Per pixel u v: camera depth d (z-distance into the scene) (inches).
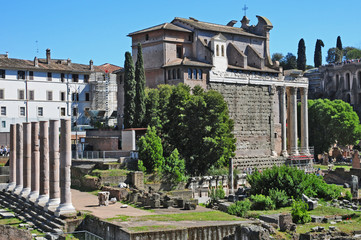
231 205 2453.2
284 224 1979.6
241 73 4370.1
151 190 2829.7
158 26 4274.1
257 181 2876.5
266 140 4539.9
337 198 2856.8
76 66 5187.0
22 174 2736.2
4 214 2316.7
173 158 3186.5
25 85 4702.3
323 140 5856.3
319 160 5610.2
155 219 1935.3
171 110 3639.3
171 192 2832.2
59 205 2079.2
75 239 1894.7
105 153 3361.2
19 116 4662.9
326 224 2146.9
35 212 2237.9
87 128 4498.0
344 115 5831.7
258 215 2289.6
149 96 3784.5
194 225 1803.6
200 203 2765.7
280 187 2763.3
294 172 2819.9
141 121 3695.9
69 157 2095.2
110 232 1815.9
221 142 3506.4
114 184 2859.3
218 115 3513.8
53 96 4869.6
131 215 2038.6
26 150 2591.0
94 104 5088.6
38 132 2503.7
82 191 2874.0
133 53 4411.9
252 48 4697.3
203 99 3511.3
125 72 3742.6
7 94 4603.8
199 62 4131.4
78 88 5034.5
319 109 5866.1
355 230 1932.8
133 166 3112.7
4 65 4574.3
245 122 4365.2
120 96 4303.6
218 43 4232.3
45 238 1860.2
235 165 4195.4
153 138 3159.5
